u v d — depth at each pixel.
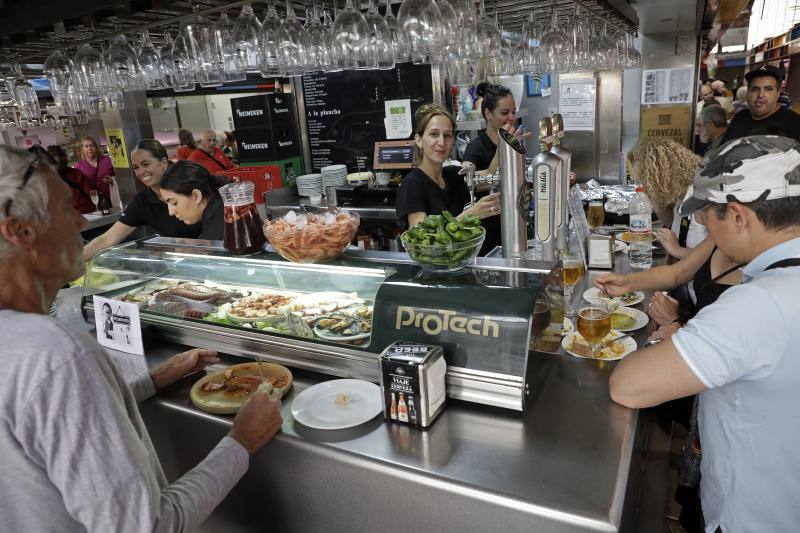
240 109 5.00
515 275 1.57
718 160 1.20
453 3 2.13
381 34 2.20
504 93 3.77
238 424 1.34
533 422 1.37
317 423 1.42
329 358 1.67
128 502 0.93
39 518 0.93
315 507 1.43
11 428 0.89
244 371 1.74
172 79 2.44
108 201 5.77
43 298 1.07
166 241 2.33
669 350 1.21
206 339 1.93
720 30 6.43
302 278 1.86
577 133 5.36
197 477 1.14
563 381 1.54
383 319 1.57
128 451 0.94
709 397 1.26
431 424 1.40
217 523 1.66
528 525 1.12
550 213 1.96
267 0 1.94
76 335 0.95
